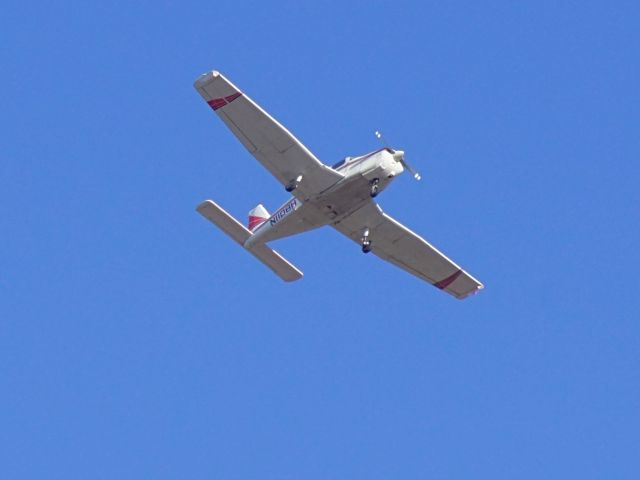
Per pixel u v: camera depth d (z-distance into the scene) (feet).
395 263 343.46
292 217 322.96
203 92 292.81
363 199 312.91
